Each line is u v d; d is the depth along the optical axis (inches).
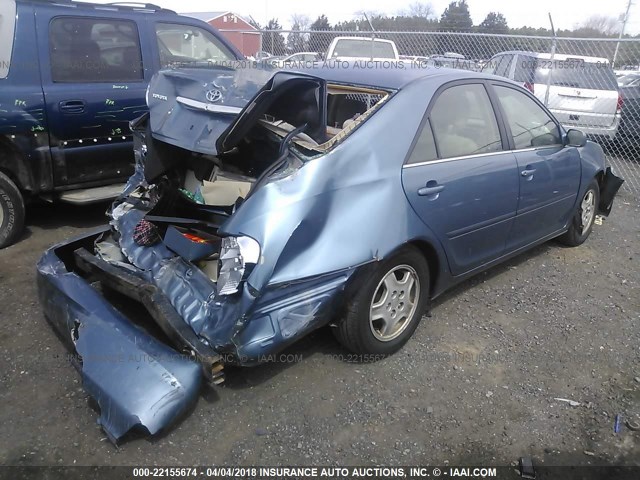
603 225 244.7
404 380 123.0
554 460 103.0
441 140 132.6
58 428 104.7
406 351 133.8
